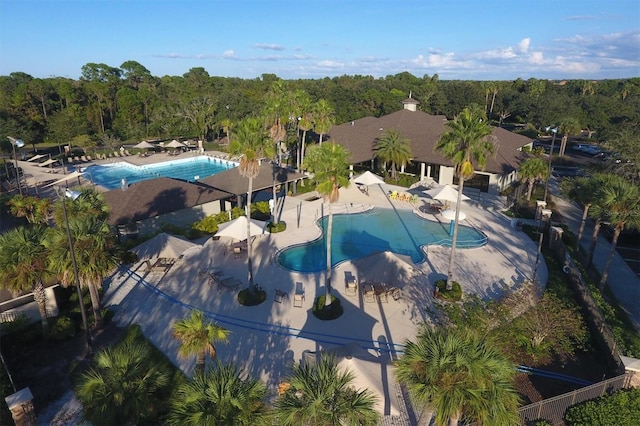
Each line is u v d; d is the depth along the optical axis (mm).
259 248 36375
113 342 23391
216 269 32344
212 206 43938
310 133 64938
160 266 32281
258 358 22062
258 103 107562
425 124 65250
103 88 99938
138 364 15203
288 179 49438
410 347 13656
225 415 12719
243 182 45500
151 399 14648
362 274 27766
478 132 25016
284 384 17906
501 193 52156
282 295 28125
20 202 41062
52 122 83375
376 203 48812
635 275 32031
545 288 29531
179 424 12836
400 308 26922
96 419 13719
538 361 21828
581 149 78375
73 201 27703
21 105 89438
